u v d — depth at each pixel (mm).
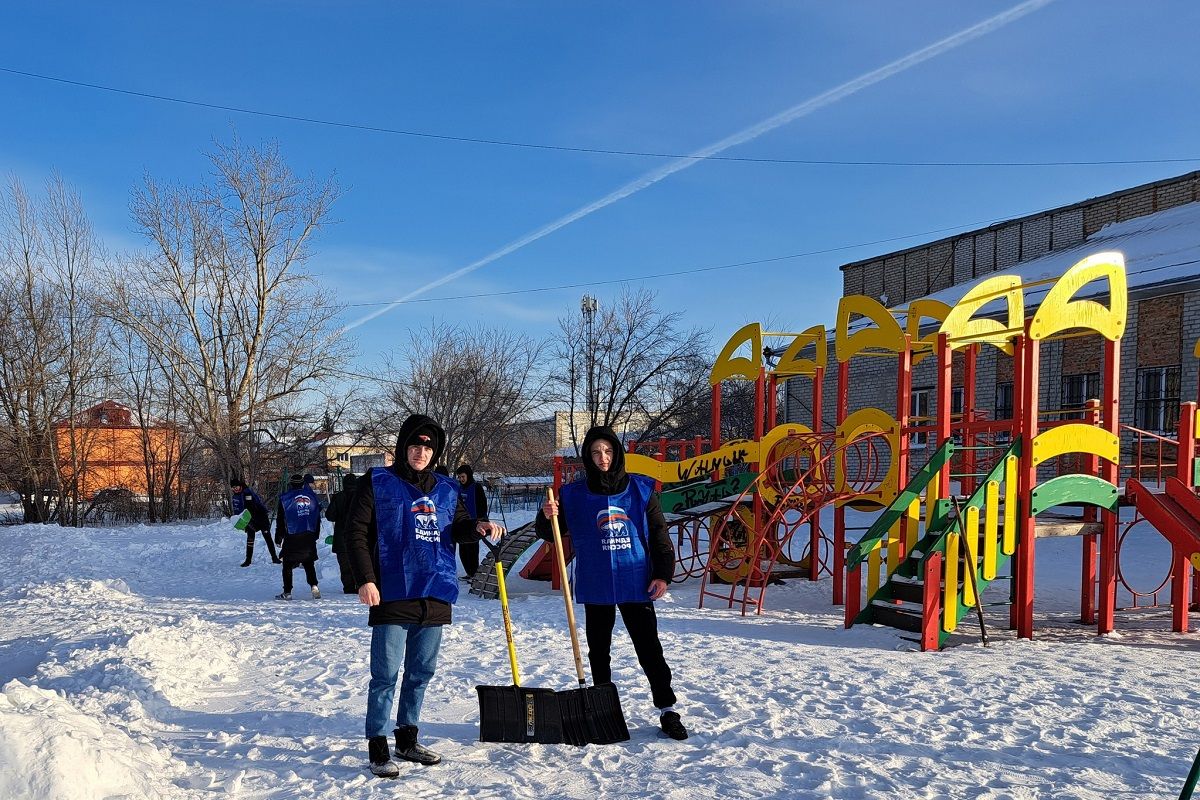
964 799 3717
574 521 4805
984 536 7914
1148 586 11422
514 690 4582
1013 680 6055
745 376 12328
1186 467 8461
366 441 35594
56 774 3271
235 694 6035
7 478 33000
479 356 37406
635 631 4754
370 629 8570
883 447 23016
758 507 11711
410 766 4195
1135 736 4672
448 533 4410
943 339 8273
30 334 32812
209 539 19891
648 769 4129
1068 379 19281
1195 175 22016
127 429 37188
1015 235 26562
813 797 3752
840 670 6434
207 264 32875
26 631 9180
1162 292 16562
